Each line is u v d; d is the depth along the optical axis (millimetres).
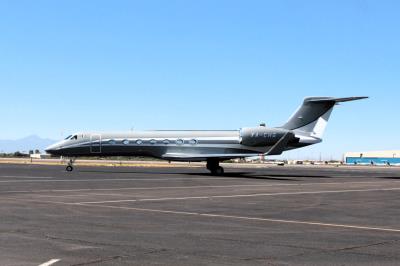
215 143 48625
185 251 10250
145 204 19844
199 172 53594
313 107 48344
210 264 9109
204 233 12648
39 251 10062
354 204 21062
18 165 72562
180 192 26281
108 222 14445
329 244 11266
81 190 26469
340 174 57344
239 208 18844
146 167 72500
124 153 49219
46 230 12781
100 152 49312
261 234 12609
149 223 14367
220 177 43594
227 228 13578
